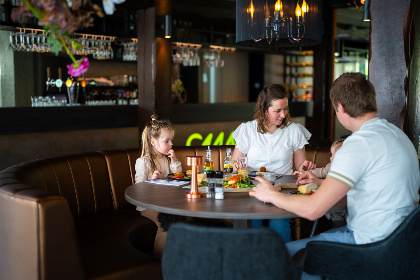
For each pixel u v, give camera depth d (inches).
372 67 132.3
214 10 343.6
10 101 282.4
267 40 141.3
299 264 70.4
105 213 133.7
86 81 289.3
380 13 129.4
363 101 78.5
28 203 77.6
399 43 126.2
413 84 133.3
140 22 247.1
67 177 124.3
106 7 70.4
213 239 61.0
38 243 77.2
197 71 407.8
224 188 101.6
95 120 241.9
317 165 159.0
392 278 74.8
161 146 127.7
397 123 128.3
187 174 118.9
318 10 134.5
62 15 67.4
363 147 75.1
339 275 78.3
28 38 219.6
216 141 322.7
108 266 91.0
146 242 124.2
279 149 127.9
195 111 297.3
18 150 219.9
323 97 371.2
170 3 244.2
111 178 139.3
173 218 125.4
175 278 65.3
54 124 224.5
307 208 76.0
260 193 84.4
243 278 62.0
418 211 72.4
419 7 131.3
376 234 76.8
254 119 133.0
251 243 60.4
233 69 445.4
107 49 261.1
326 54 367.2
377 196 76.0
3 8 216.5
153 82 242.7
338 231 86.7
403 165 75.7
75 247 81.2
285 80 465.7
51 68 301.4
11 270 83.1
